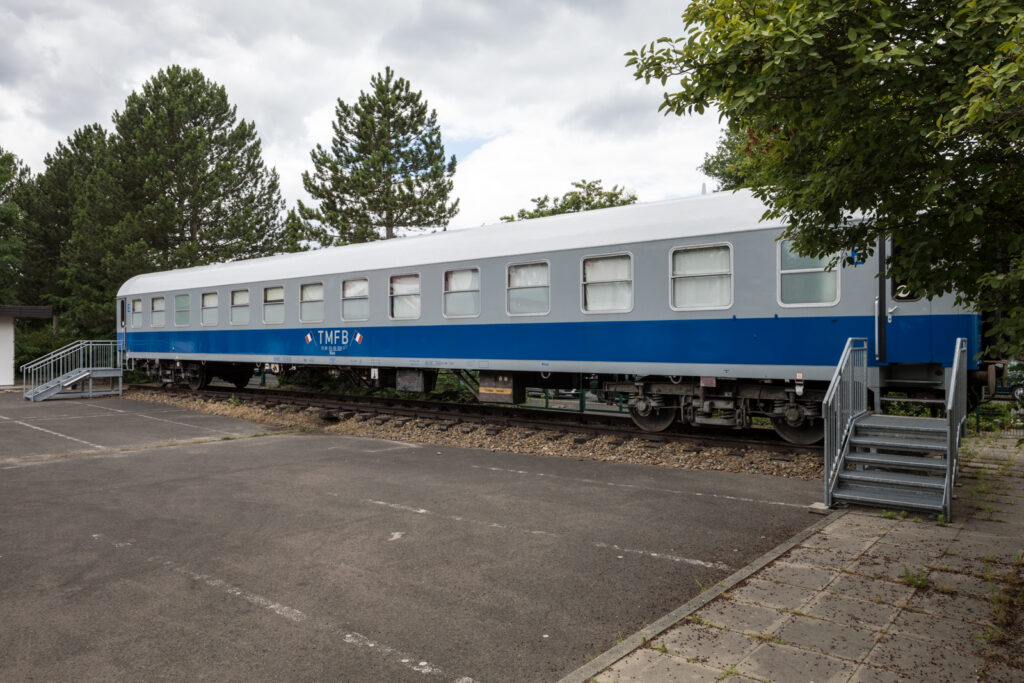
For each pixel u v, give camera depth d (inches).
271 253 1128.8
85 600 175.5
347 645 150.0
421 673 137.6
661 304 394.6
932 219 158.9
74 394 794.8
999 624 152.8
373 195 981.2
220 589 182.9
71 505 273.6
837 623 155.8
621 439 402.3
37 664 141.3
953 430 259.1
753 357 364.8
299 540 225.6
